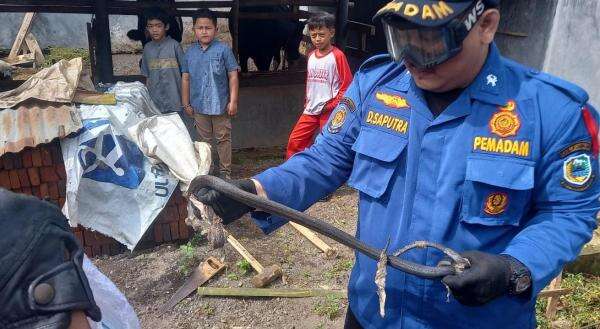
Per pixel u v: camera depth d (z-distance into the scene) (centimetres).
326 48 482
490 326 156
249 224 455
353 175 168
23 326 82
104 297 135
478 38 138
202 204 163
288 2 589
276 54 678
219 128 520
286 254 411
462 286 127
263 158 627
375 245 164
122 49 1123
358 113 170
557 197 143
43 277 83
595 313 332
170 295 362
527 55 480
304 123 500
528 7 475
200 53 498
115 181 384
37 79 415
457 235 149
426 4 130
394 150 156
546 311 333
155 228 409
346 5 609
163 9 553
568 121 141
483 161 143
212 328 332
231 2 567
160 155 393
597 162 147
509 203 144
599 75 461
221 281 374
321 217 478
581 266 367
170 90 517
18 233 84
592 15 449
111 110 407
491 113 144
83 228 393
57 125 374
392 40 140
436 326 160
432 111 154
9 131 370
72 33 1121
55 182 387
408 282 159
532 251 136
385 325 168
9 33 1081
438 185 149
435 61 135
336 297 354
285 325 333
